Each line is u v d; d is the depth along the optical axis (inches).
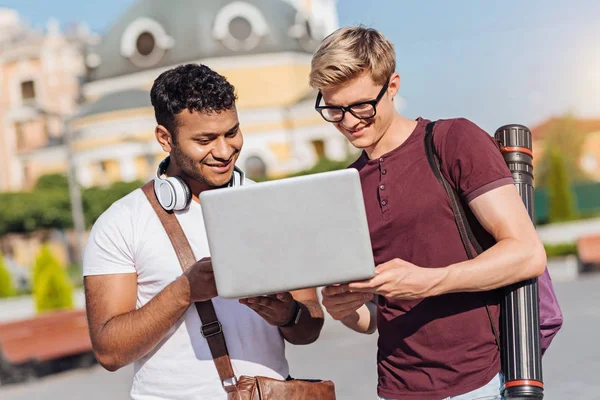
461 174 104.4
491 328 108.0
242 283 90.7
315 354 410.3
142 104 1729.8
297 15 1871.3
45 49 2162.9
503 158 108.7
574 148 2596.0
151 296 108.4
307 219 89.2
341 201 88.7
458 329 107.6
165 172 112.8
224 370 107.0
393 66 106.3
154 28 1838.1
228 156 104.2
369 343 430.9
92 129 1736.0
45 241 1807.3
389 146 110.1
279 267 90.1
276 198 89.1
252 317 110.3
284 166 1763.0
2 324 445.1
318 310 116.9
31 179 2105.1
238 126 105.3
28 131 2140.7
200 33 1812.3
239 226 89.9
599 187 2034.9
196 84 102.6
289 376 114.6
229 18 1814.7
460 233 106.5
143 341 102.9
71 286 658.8
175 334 107.7
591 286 651.5
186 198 108.3
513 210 101.3
